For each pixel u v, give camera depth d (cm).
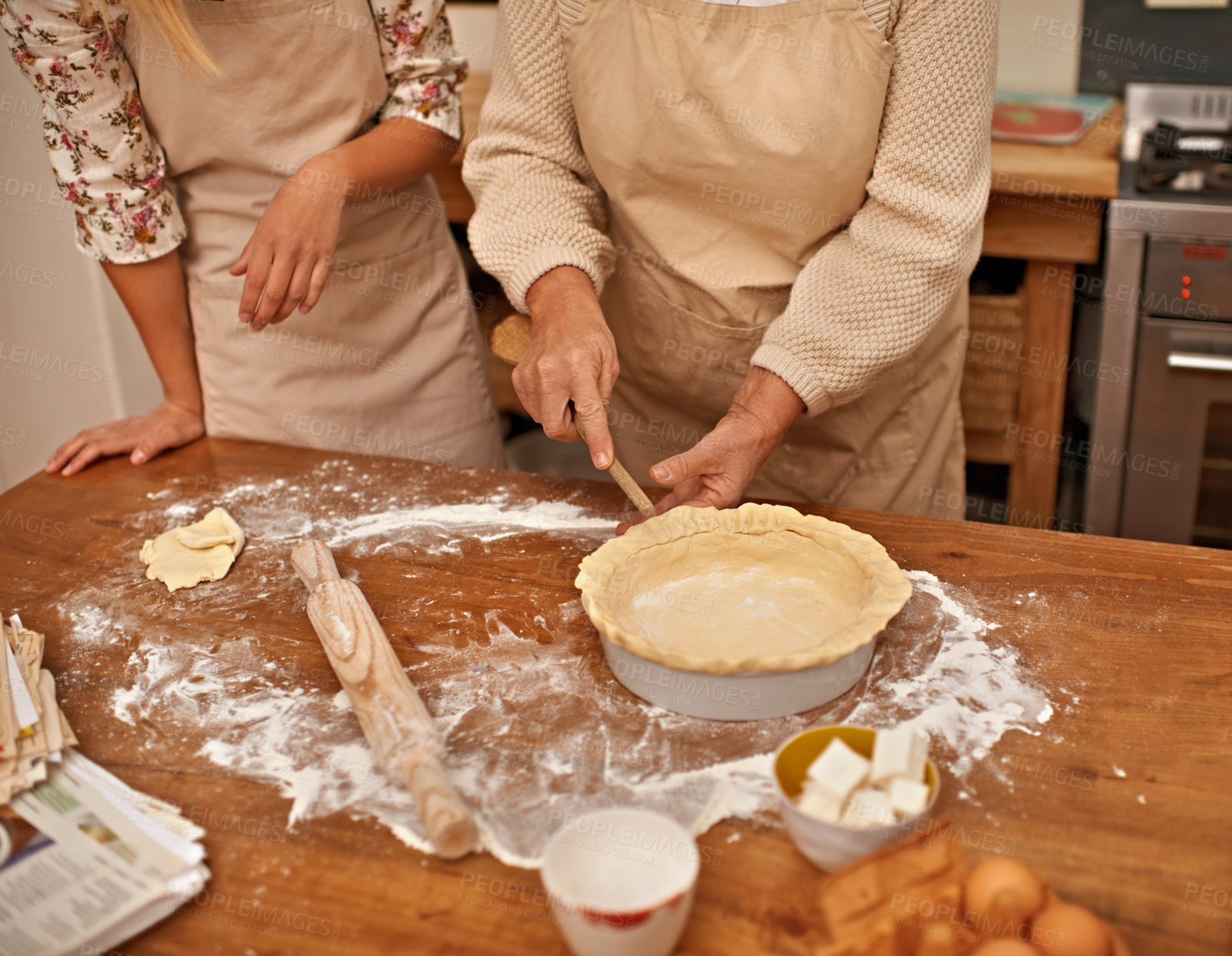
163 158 139
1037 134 222
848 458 150
